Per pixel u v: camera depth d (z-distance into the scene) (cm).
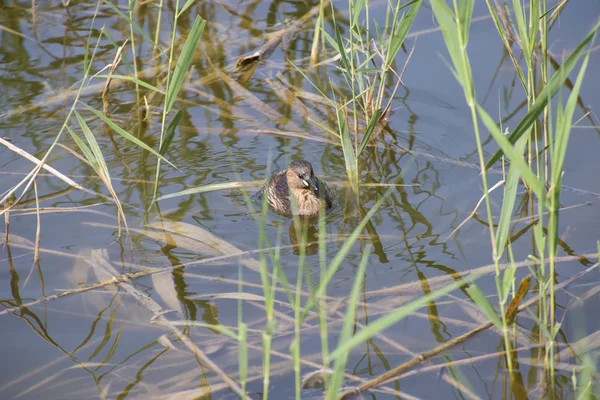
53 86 1628
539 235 830
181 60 1112
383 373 909
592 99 1509
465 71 765
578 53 778
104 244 1192
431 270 1120
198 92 1661
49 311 1034
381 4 1888
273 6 1967
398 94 1623
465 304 1033
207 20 1902
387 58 1378
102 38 1805
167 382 896
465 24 745
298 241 1232
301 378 898
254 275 1119
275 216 1323
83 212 1281
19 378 905
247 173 1430
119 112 1584
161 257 1163
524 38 1099
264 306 1042
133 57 1672
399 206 1310
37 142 1460
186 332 989
